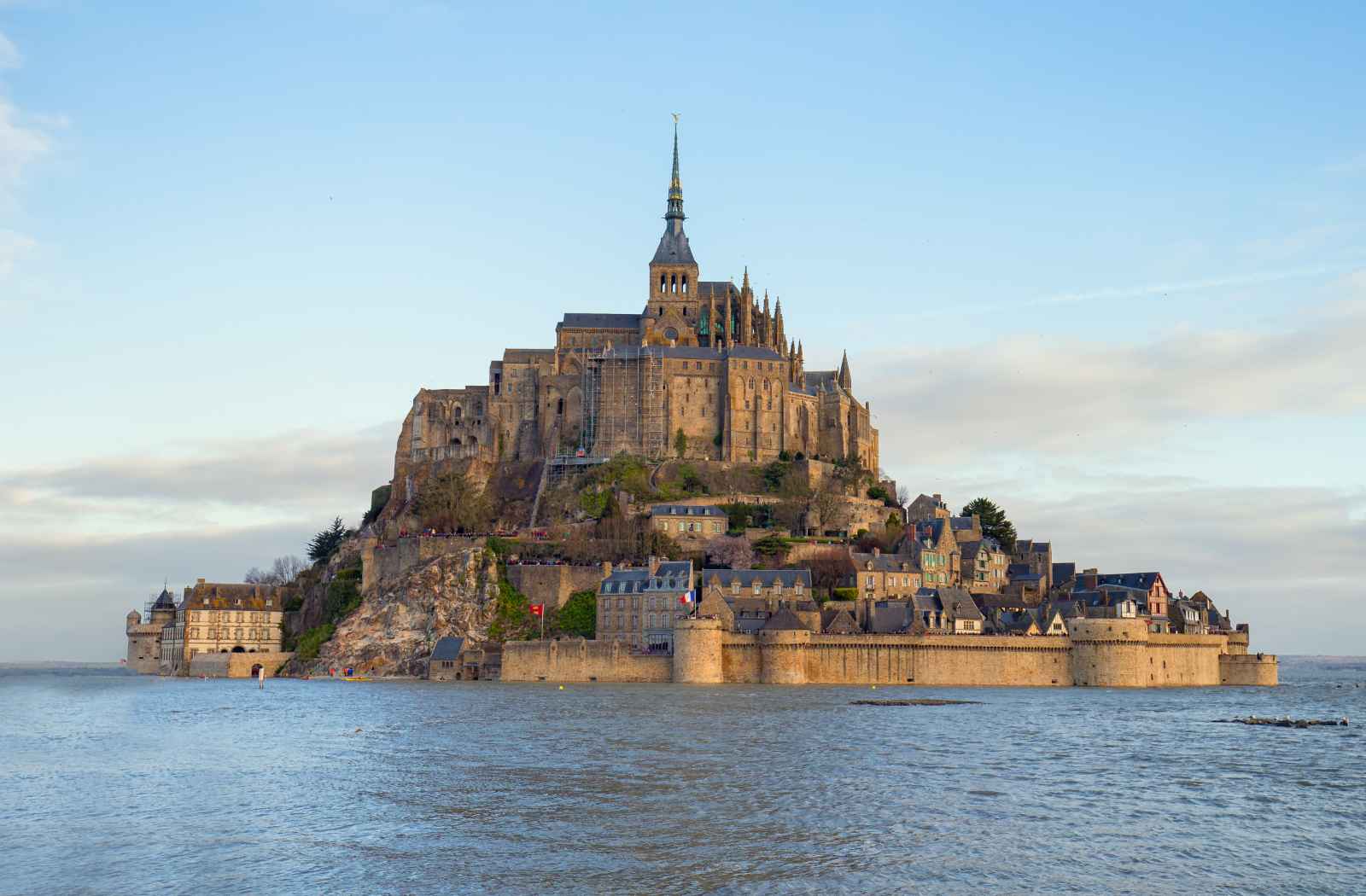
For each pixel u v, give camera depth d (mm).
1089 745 157500
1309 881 89812
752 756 140875
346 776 127438
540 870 89375
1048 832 103125
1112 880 89125
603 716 183625
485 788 119875
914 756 143125
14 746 155125
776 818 106125
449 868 89938
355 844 96812
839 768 132750
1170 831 104812
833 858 93250
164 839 98812
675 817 106438
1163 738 166500
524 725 171250
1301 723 188125
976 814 109625
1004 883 87625
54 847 96125
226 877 87750
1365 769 139750
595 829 101875
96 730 173000
